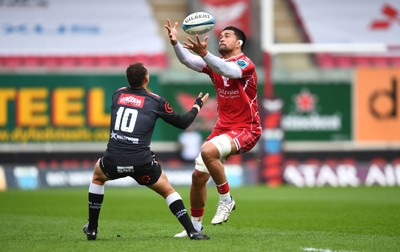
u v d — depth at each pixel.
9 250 30.98
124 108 33.09
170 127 86.75
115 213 52.78
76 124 86.38
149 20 94.06
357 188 81.31
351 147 88.62
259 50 92.69
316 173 87.25
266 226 43.78
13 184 84.19
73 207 57.88
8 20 92.44
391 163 88.62
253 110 35.78
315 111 88.50
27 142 86.12
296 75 88.25
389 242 34.19
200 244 32.03
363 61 92.25
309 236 36.56
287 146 88.12
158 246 31.41
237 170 86.12
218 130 36.41
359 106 88.75
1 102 85.94
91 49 91.44
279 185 85.50
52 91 86.31
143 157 32.69
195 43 32.84
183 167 86.06
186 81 87.12
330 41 92.94
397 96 88.94
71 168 85.31
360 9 94.38
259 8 93.44
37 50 91.00
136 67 33.34
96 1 94.38
